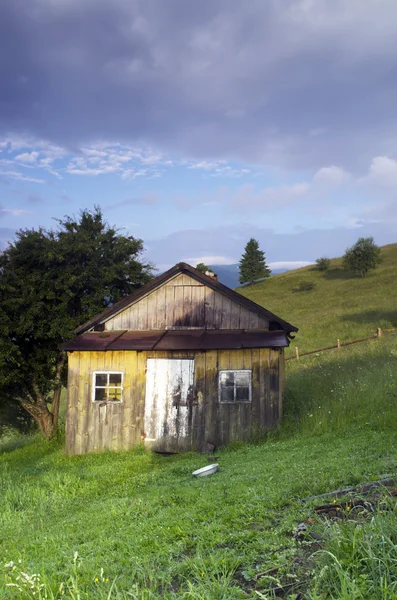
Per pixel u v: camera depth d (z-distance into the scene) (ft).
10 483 38.86
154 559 15.87
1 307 60.70
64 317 64.59
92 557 17.20
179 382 51.65
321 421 44.52
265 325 54.65
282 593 11.84
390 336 100.89
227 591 12.07
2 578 15.49
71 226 70.08
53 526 25.11
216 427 50.31
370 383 52.13
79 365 53.47
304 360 95.14
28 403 68.33
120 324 57.47
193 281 56.54
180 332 55.26
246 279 285.43
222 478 29.76
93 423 52.47
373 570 11.11
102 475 39.45
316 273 259.19
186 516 20.59
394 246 296.51
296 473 25.93
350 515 15.92
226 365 51.06
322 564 12.27
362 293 183.83
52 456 53.67
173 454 49.65
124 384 52.49
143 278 71.05
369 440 33.73
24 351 66.33
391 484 19.26
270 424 49.49
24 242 64.59
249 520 18.19
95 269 67.26
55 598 13.11
